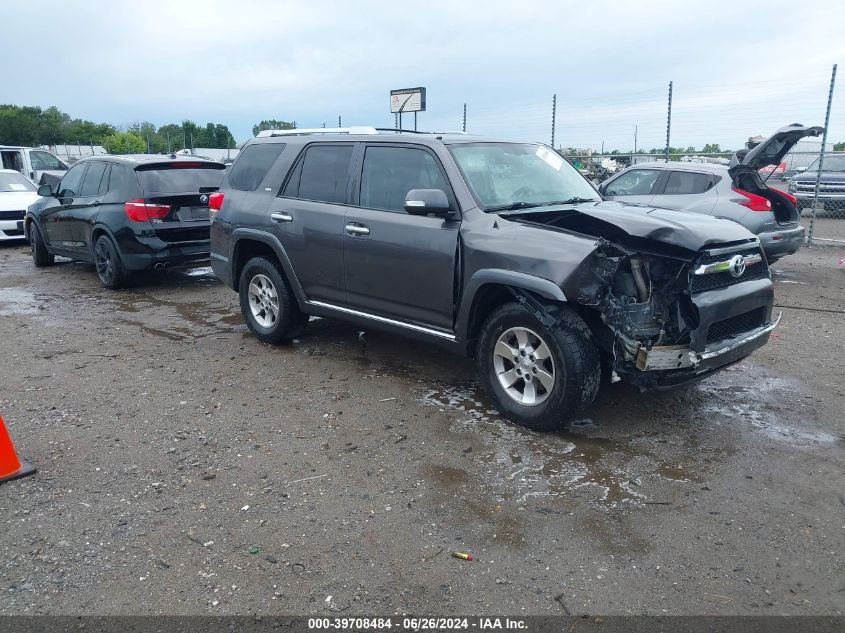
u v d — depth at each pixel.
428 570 3.08
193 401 5.09
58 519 3.49
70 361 6.06
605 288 4.07
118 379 5.57
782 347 6.45
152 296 8.84
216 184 9.33
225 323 7.39
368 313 5.46
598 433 4.49
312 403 5.03
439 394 5.18
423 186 5.01
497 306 4.74
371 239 5.18
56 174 17.33
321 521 3.47
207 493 3.75
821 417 4.77
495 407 4.73
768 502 3.66
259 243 6.29
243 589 2.96
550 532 3.37
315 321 7.30
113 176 9.03
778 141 8.84
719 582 3.00
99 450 4.27
